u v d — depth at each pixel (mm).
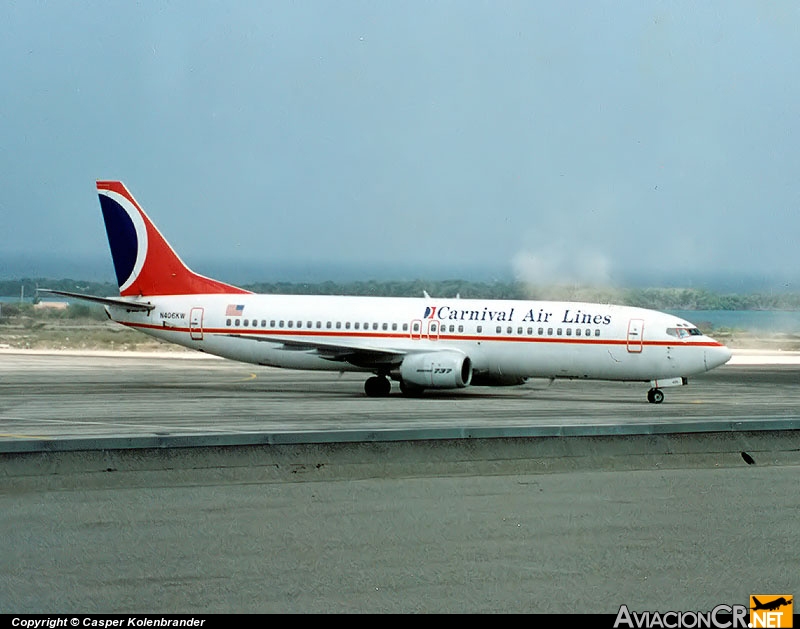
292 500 53094
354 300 137750
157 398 120438
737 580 39562
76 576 39469
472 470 61500
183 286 145000
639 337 122438
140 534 45750
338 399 120812
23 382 148500
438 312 132125
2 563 41156
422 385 124562
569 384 160750
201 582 38781
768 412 106375
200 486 56719
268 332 138625
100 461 56438
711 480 59844
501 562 41719
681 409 110312
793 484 58750
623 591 38188
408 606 36250
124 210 146125
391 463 60531
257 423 88562
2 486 54719
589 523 48469
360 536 45750
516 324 128000
